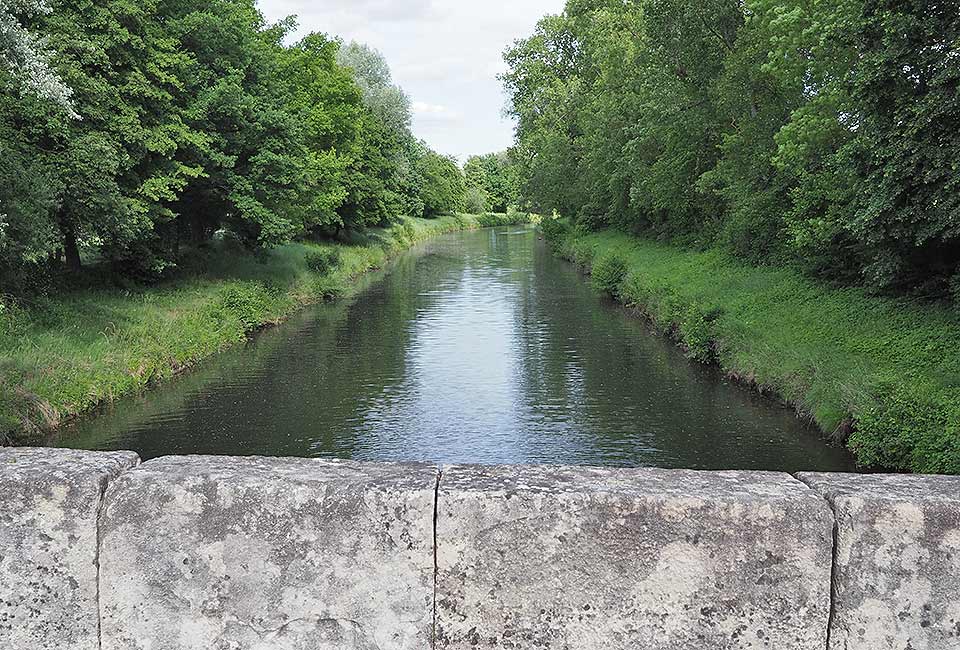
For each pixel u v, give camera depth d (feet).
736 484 8.30
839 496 7.89
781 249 81.20
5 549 8.38
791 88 73.77
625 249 126.52
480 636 8.13
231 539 8.22
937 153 41.50
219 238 106.01
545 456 41.11
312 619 8.24
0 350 48.08
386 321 84.07
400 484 8.21
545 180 176.45
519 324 80.84
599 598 7.97
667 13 90.89
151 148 65.05
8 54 40.34
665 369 60.18
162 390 55.26
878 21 45.24
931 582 7.79
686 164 104.01
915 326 50.21
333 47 150.41
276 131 83.66
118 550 8.32
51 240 52.11
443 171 299.38
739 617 7.90
